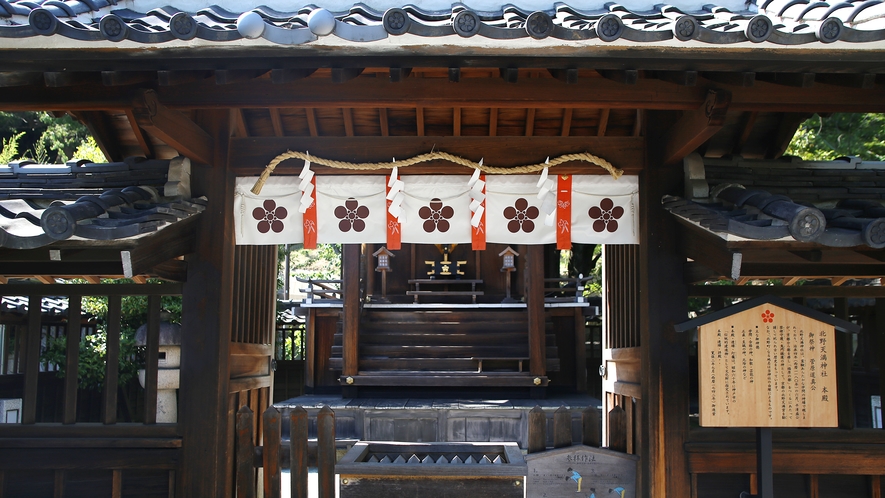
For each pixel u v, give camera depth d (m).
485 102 3.80
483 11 3.95
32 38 2.88
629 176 4.71
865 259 3.98
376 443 5.05
